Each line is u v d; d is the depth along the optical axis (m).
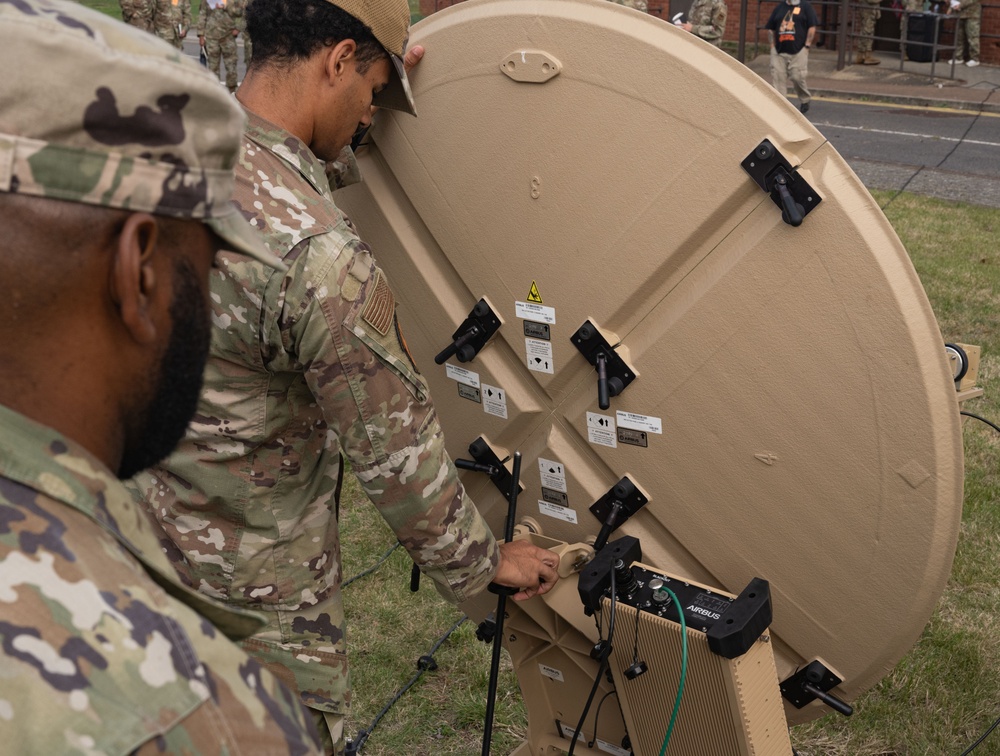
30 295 0.78
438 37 1.95
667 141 1.72
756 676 1.77
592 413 1.99
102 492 0.81
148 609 0.75
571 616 2.03
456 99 1.96
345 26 1.68
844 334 1.64
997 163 9.87
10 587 0.69
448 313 2.14
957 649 3.30
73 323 0.80
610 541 2.07
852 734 3.00
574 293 1.92
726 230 1.72
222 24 11.82
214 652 0.77
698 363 1.81
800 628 1.87
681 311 1.80
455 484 1.81
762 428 1.77
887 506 1.69
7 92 0.76
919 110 12.46
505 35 1.85
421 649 3.34
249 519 1.80
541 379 2.04
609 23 1.73
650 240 1.79
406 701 3.14
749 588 1.79
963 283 6.52
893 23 15.38
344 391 1.65
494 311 2.05
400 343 1.71
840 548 1.77
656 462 1.94
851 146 10.57
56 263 0.78
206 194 0.87
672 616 1.79
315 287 1.59
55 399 0.81
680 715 1.86
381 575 3.71
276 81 1.70
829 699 1.88
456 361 2.17
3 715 0.64
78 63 0.77
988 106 12.39
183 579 1.86
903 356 1.59
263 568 1.84
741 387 1.77
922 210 8.20
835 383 1.67
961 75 14.12
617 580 1.87
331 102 1.74
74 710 0.66
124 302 0.81
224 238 0.90
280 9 1.66
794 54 12.30
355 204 2.21
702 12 10.37
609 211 1.82
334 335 1.61
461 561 1.82
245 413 1.73
